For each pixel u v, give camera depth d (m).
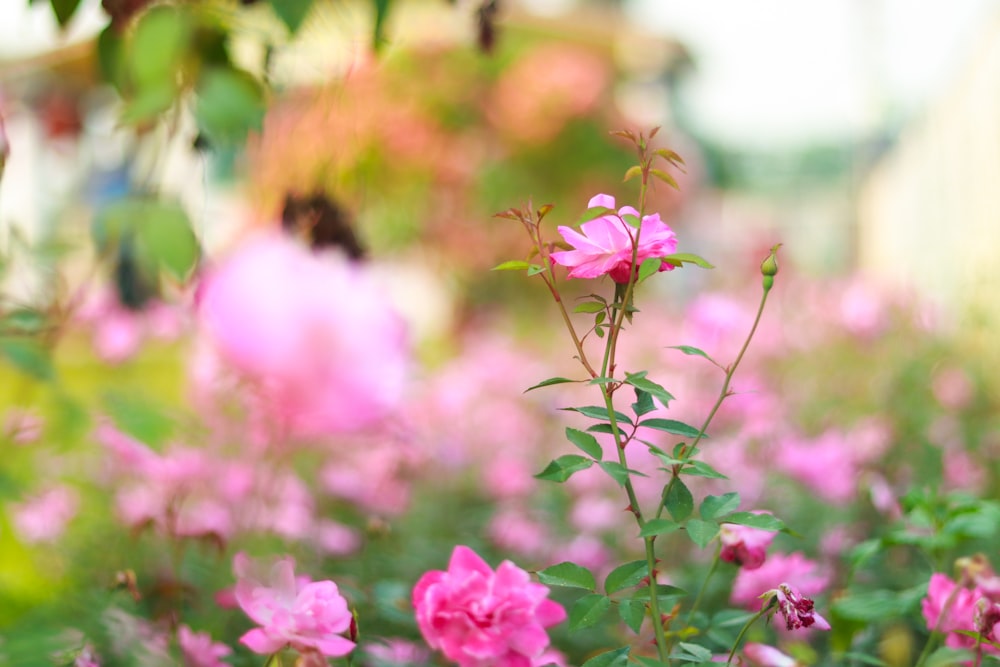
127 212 0.91
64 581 1.12
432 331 5.29
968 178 4.26
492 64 5.04
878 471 1.72
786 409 2.50
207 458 1.38
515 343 4.29
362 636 1.08
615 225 0.90
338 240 1.27
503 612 0.87
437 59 4.80
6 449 1.08
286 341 0.69
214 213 1.10
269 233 0.73
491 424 2.85
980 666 0.99
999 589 1.00
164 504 1.36
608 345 0.91
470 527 2.10
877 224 8.14
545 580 0.90
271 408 0.70
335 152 1.31
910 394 2.63
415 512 2.05
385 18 1.15
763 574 1.15
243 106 0.97
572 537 1.91
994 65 3.64
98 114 2.90
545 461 2.64
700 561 1.51
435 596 0.87
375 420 0.70
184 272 0.90
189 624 1.13
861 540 1.49
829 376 2.97
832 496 1.66
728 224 11.55
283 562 0.91
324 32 1.15
